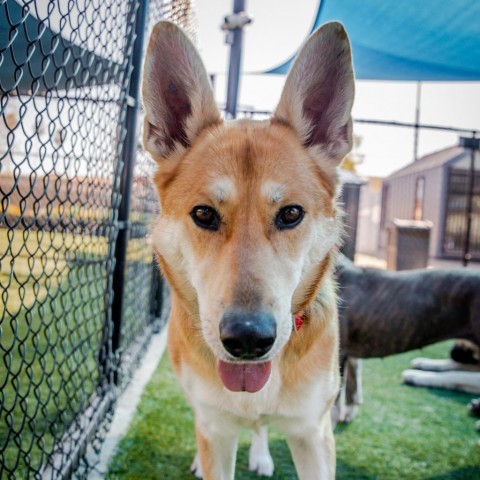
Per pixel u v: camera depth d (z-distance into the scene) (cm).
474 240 366
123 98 59
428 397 82
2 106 32
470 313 65
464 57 151
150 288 108
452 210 368
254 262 35
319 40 44
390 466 59
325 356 43
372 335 66
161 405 71
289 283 37
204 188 39
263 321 32
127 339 79
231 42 126
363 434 67
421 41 143
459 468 59
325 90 46
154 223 50
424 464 60
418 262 201
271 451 63
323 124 46
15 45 51
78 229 61
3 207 33
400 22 132
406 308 66
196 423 45
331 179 45
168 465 56
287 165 40
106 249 64
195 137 45
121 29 57
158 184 45
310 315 43
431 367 94
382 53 156
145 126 44
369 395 82
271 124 45
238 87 127
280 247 38
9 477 37
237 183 38
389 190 453
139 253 88
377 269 70
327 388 43
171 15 78
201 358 42
